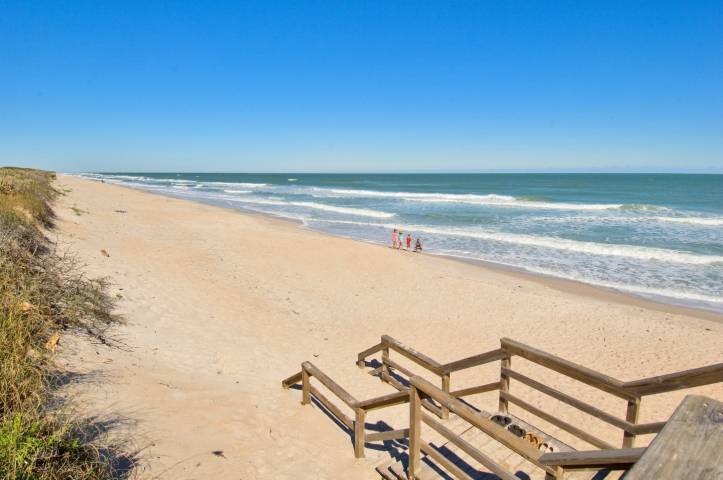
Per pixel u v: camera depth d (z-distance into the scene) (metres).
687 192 63.25
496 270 16.78
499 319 10.94
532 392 6.82
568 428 4.16
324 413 5.52
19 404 3.30
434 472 3.85
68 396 4.15
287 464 4.27
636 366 8.33
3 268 6.17
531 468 3.92
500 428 2.67
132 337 6.84
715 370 2.77
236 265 14.35
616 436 5.58
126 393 4.72
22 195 15.09
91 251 11.80
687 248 20.48
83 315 6.64
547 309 11.81
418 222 29.78
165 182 95.38
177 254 14.45
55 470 2.89
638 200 48.56
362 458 4.46
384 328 9.98
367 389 6.61
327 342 8.73
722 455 1.32
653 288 14.51
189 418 4.66
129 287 9.32
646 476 1.27
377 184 91.06
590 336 9.91
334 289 13.03
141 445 3.85
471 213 34.62
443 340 9.33
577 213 34.56
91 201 30.31
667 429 1.48
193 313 8.91
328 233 25.08
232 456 4.17
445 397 3.16
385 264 16.19
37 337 4.88
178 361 6.52
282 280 13.34
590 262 18.12
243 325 8.94
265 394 5.96
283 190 66.75
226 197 51.00
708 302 13.14
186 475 3.64
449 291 13.27
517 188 74.06
